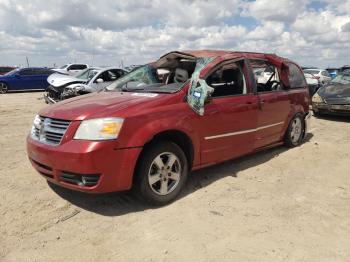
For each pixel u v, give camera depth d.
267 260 3.33
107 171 3.91
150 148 4.21
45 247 3.50
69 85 13.38
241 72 5.63
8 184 5.02
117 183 3.99
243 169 5.87
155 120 4.23
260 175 5.61
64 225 3.92
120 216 4.13
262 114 5.91
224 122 5.11
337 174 5.76
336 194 4.93
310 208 4.45
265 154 6.78
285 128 6.84
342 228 3.97
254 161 6.32
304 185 5.24
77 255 3.38
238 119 5.36
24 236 3.69
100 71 13.21
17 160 6.14
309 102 7.57
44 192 4.75
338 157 6.72
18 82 22.23
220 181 5.28
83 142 3.88
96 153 3.83
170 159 4.43
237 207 4.42
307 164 6.24
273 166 6.07
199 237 3.70
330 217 4.23
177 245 3.55
